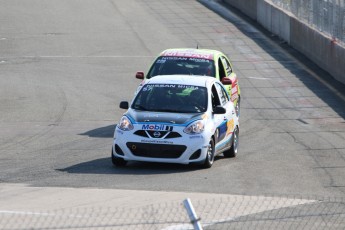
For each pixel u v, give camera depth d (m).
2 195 37.31
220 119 47.56
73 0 128.50
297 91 79.19
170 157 44.34
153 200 36.06
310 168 47.28
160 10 124.12
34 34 106.31
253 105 72.56
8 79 82.44
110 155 50.28
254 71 88.69
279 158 50.47
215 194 38.06
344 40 83.69
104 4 126.69
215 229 30.33
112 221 30.92
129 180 41.69
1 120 64.56
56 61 91.75
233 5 129.25
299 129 62.31
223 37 106.81
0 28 109.38
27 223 30.33
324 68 88.94
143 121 44.91
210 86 48.47
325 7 89.62
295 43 100.12
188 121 44.97
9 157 49.50
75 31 108.38
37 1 126.50
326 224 31.64
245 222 31.62
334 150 53.84
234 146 50.62
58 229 29.08
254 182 42.16
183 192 38.41
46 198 36.50
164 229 29.67
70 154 50.59
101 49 98.56
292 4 103.06
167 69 57.50
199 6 128.38
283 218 32.62
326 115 68.81
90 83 80.69
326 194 39.44
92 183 40.78
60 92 76.25
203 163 45.03
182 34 107.88
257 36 108.06
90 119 65.19
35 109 69.00
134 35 106.62
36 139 56.53
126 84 80.38
